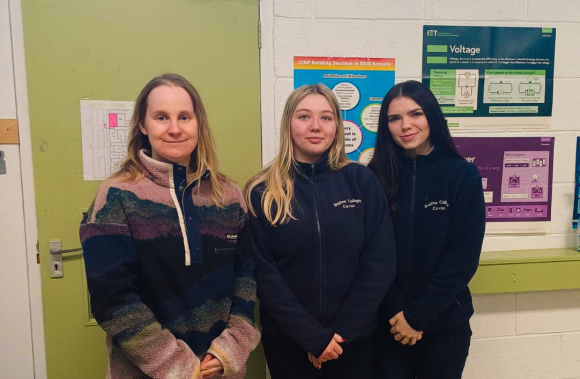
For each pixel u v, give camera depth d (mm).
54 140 1462
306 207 1207
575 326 1742
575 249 1740
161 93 992
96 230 907
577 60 1693
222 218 1044
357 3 1575
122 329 887
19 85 1430
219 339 1001
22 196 1472
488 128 1676
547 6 1660
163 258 945
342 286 1185
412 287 1288
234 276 1093
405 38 1611
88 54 1451
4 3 1397
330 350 1104
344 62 1593
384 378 1303
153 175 986
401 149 1367
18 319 1506
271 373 1266
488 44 1647
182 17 1493
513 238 1725
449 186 1268
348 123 1620
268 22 1542
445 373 1272
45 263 1491
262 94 1564
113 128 1488
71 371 1540
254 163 1584
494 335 1730
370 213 1218
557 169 1724
